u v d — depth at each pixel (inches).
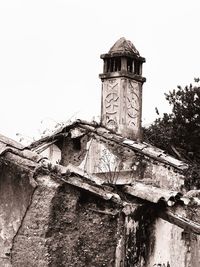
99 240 456.1
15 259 442.3
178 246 559.8
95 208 456.1
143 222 512.4
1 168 452.8
